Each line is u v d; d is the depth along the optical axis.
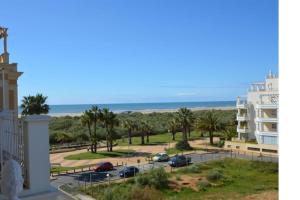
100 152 56.69
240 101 61.94
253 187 33.66
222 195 30.72
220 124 65.94
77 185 32.34
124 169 36.78
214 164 44.41
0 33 14.99
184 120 64.69
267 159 46.81
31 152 4.15
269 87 57.00
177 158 43.25
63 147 62.22
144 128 68.50
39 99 40.03
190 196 30.42
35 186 4.15
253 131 60.38
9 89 15.04
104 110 57.41
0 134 5.48
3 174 2.94
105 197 28.08
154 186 32.31
